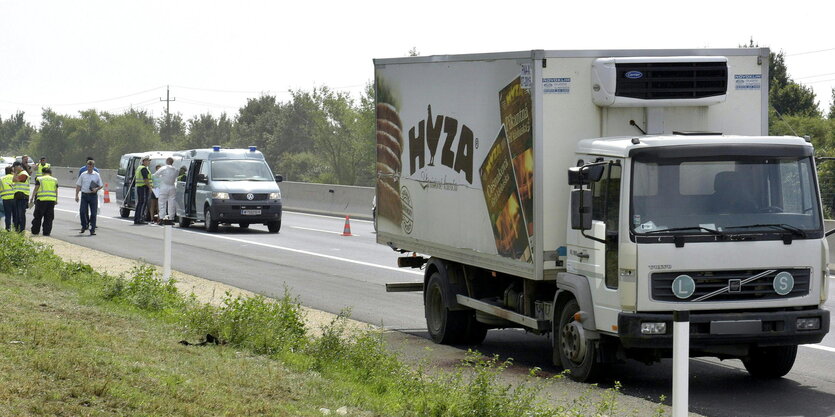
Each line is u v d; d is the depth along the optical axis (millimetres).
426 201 21141
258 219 49062
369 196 63000
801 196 15945
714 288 15453
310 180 131750
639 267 15320
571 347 16812
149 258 35906
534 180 16953
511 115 17703
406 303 26516
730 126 17656
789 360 16734
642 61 16891
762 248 15539
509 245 17922
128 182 56625
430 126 20875
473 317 20734
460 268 20797
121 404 11211
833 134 70000
